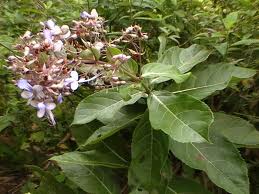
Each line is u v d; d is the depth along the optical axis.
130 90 0.44
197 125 0.39
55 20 0.70
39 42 0.41
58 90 0.39
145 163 0.45
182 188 0.49
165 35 0.62
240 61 0.59
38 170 0.56
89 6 0.71
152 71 0.43
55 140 0.71
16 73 0.41
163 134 0.45
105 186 0.51
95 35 0.46
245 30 0.62
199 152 0.46
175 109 0.41
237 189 0.43
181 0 0.70
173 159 0.56
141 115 0.48
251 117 0.56
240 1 0.65
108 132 0.45
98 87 0.45
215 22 0.66
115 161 0.51
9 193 0.74
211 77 0.48
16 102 0.69
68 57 0.43
